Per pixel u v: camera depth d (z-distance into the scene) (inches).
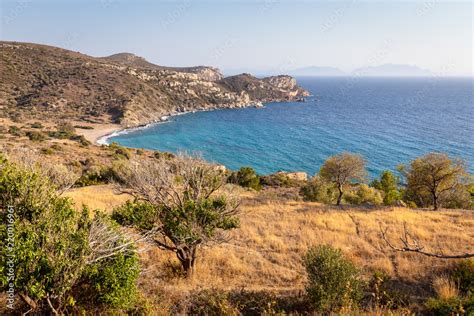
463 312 270.8
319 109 7805.1
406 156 3105.3
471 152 3127.5
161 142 4183.1
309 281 354.0
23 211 244.8
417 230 727.1
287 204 1101.1
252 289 386.9
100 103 5959.6
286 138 4330.7
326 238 664.4
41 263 225.3
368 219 863.7
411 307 324.8
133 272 278.8
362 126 5064.0
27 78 6397.6
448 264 480.7
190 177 475.2
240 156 3425.2
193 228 416.2
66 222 259.3
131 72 7829.7
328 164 1304.1
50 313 246.7
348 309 287.6
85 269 247.9
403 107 7677.2
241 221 788.0
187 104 7736.2
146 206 429.1
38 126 4222.4
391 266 489.1
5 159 260.5
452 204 1343.5
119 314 271.6
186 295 341.4
